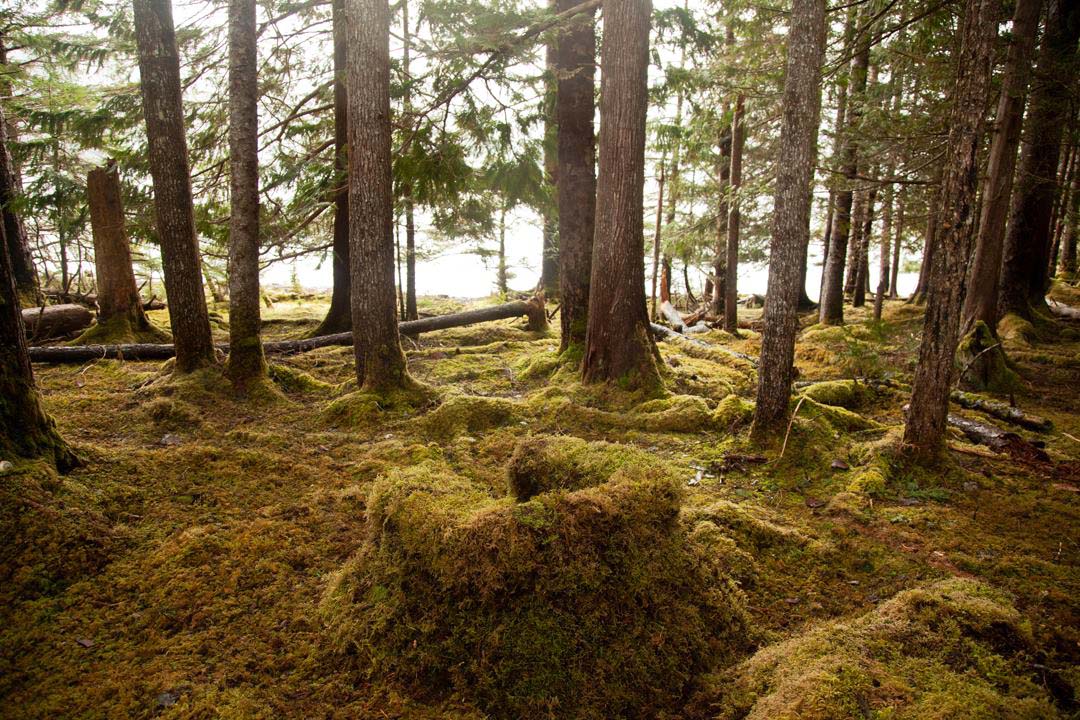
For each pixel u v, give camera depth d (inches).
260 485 180.7
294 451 211.3
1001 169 315.0
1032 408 267.7
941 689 84.5
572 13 280.8
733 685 97.4
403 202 377.4
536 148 403.9
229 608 123.0
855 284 668.1
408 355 386.0
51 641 110.0
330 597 123.6
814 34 181.2
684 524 153.9
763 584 133.3
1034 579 131.3
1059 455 205.2
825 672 87.8
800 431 204.2
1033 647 100.0
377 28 236.7
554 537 103.3
